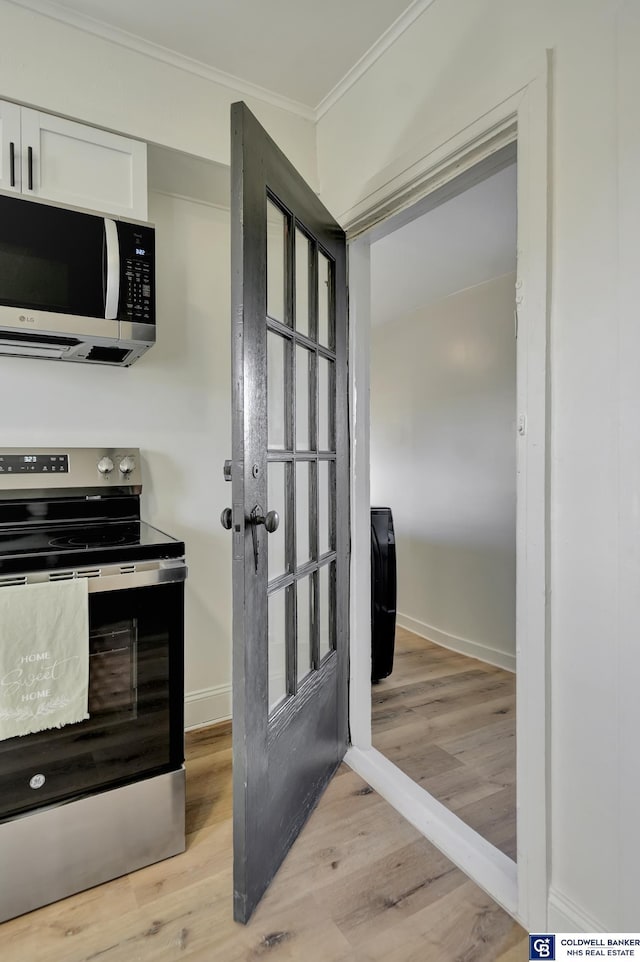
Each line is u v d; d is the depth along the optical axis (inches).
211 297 85.4
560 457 45.9
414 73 61.1
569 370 44.9
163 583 56.4
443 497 135.0
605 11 41.3
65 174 60.6
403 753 80.7
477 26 52.7
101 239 61.2
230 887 53.8
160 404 81.4
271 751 53.9
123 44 63.6
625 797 41.6
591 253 42.8
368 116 69.0
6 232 56.2
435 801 67.1
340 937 48.3
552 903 47.2
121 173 63.9
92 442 76.2
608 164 41.4
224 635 88.1
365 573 79.0
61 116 60.4
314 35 63.6
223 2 58.6
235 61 67.9
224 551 87.6
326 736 71.1
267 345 54.1
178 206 82.0
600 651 43.3
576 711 45.2
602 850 43.4
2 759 49.1
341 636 76.2
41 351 68.0
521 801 49.8
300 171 78.3
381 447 159.5
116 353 70.3
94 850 53.5
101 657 53.5
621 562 41.5
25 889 50.3
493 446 120.8
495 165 55.4
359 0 58.5
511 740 84.8
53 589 49.9
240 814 48.5
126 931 48.7
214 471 86.1
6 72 57.4
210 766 74.9
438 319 136.1
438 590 136.3
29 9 58.5
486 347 122.3
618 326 41.1
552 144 45.4
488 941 48.1
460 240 98.7
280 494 58.7
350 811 65.9
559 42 44.8
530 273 47.1
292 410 59.8
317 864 56.9
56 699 50.0
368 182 68.4
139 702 55.8
